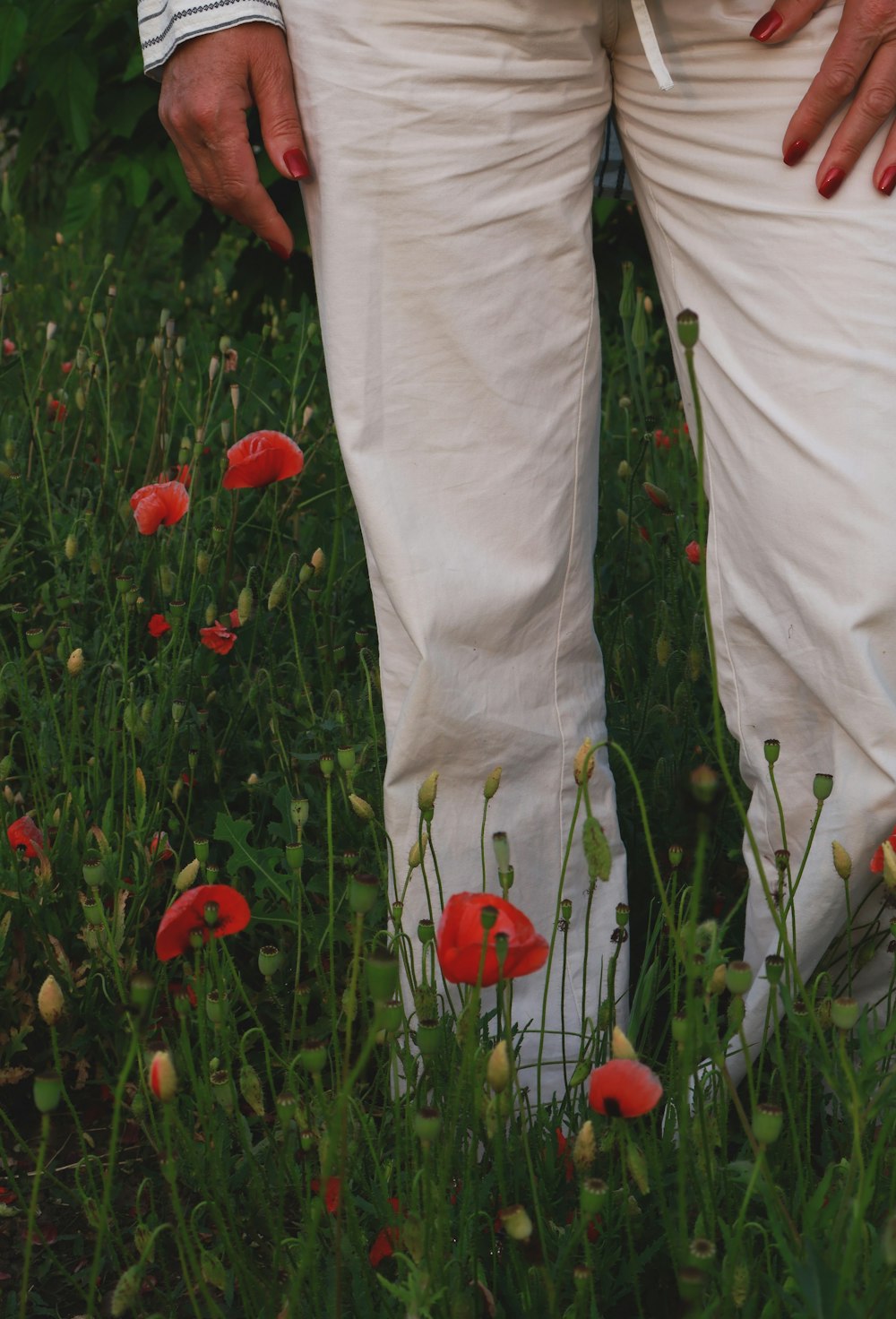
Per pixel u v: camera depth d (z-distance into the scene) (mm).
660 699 2209
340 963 1875
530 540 1593
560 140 1559
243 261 3941
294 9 1535
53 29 3811
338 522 2420
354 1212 1286
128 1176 1667
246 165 1604
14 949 1801
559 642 1640
